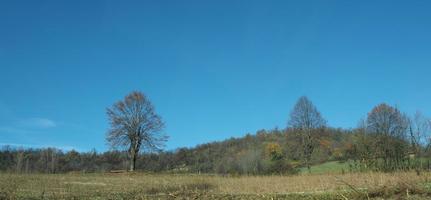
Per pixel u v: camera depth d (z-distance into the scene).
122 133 73.31
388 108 63.34
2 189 31.77
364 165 54.09
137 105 74.00
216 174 69.69
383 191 20.39
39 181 42.78
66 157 92.06
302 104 81.81
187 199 23.48
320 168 72.00
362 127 65.25
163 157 92.75
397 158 55.66
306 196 22.23
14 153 87.31
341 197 20.62
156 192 31.23
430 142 52.72
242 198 23.05
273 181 42.59
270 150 83.12
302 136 80.94
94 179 49.69
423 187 20.28
